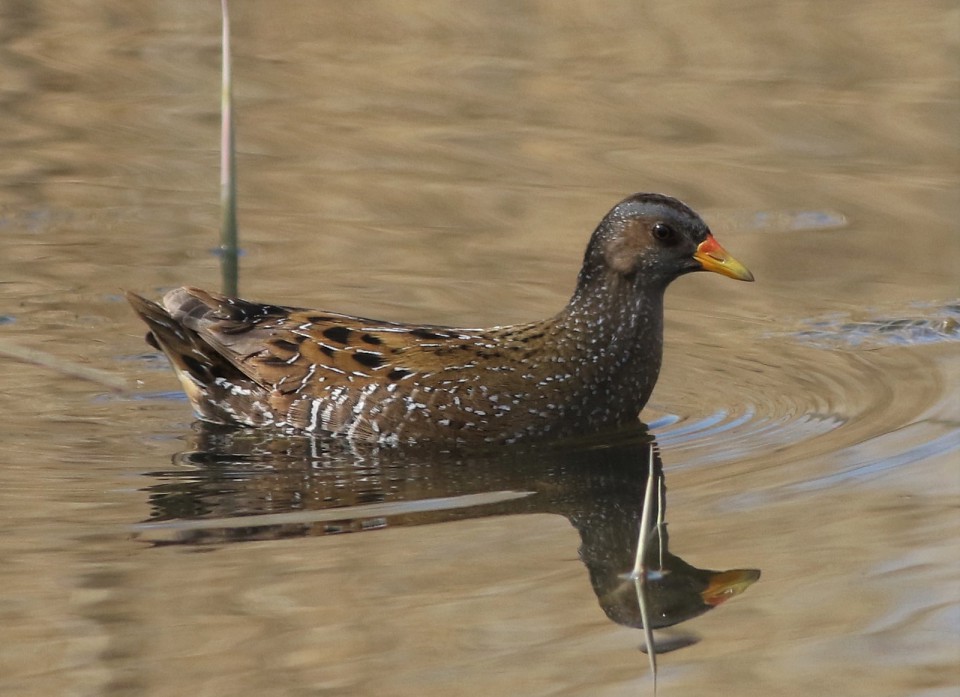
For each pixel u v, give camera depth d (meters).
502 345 12.49
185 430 12.58
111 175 18.95
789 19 23.05
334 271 16.30
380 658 8.51
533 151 19.42
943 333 14.66
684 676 8.38
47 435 12.34
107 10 24.22
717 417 12.81
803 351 14.37
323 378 12.41
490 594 9.32
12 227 17.44
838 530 10.24
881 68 21.25
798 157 19.09
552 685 8.25
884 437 11.97
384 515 10.64
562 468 11.71
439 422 12.21
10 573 9.56
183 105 21.00
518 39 23.06
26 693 8.14
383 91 21.42
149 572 9.59
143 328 15.06
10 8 24.14
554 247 16.89
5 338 14.62
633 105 20.67
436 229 17.50
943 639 8.73
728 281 16.41
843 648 8.68
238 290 15.77
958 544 9.93
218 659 8.48
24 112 20.67
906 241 16.89
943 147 19.20
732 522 10.45
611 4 24.06
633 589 9.43
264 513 10.68
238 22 23.75
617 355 12.54
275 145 19.84
